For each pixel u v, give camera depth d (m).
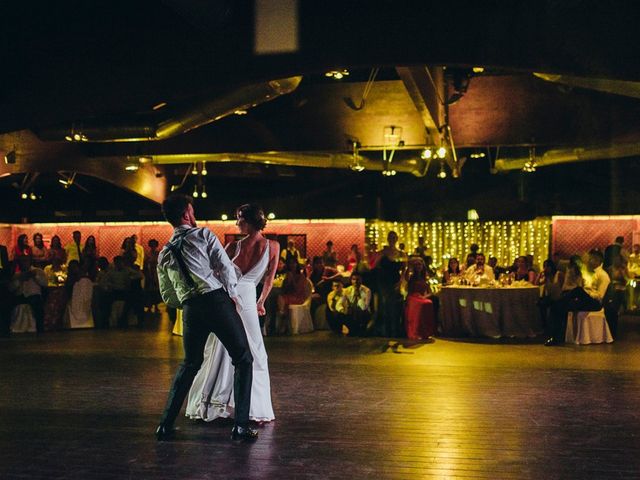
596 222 17.89
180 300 4.96
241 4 8.66
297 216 19.33
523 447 4.80
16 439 5.04
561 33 8.07
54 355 9.16
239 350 4.98
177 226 5.03
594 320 10.28
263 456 4.60
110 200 20.39
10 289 11.96
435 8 8.29
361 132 12.44
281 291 11.65
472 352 9.41
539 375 7.59
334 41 8.48
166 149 13.51
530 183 18.30
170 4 7.38
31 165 14.09
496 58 8.22
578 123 11.63
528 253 18.66
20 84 9.30
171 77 8.95
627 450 4.73
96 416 5.73
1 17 9.10
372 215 18.86
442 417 5.65
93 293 12.83
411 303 10.97
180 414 5.77
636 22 7.88
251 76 8.73
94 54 9.12
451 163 15.30
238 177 18.61
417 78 9.22
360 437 5.05
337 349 9.70
